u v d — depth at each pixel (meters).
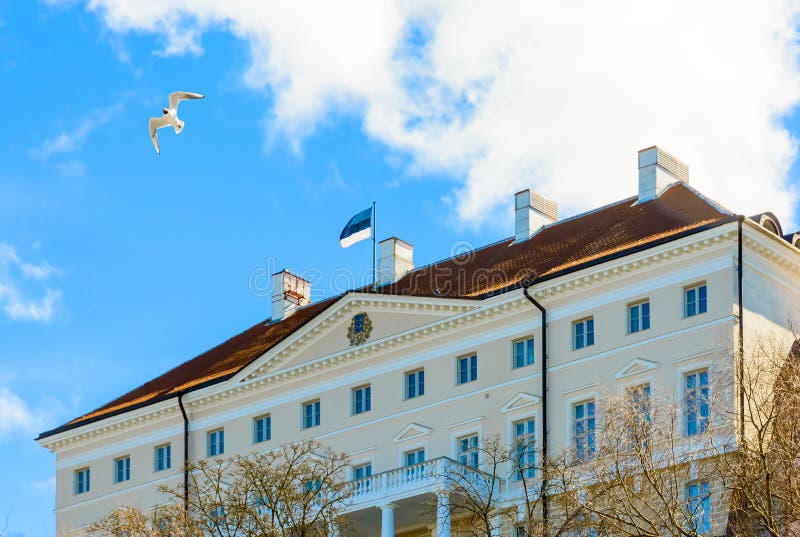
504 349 94.38
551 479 82.12
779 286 90.31
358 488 94.56
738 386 77.44
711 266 87.88
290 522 90.88
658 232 92.19
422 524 95.25
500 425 93.25
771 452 72.62
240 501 89.31
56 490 113.00
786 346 89.25
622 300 90.56
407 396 97.94
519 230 103.56
